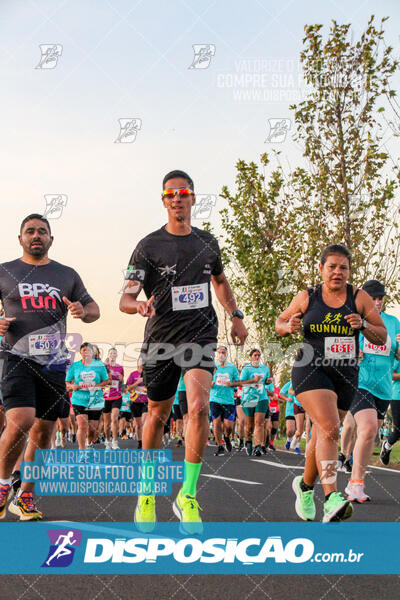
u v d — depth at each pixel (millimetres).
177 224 4332
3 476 4770
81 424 9484
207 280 4324
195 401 4043
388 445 8695
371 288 6199
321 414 4328
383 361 6191
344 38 12555
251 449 12039
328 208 13062
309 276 13734
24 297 4812
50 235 4965
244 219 14508
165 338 4258
